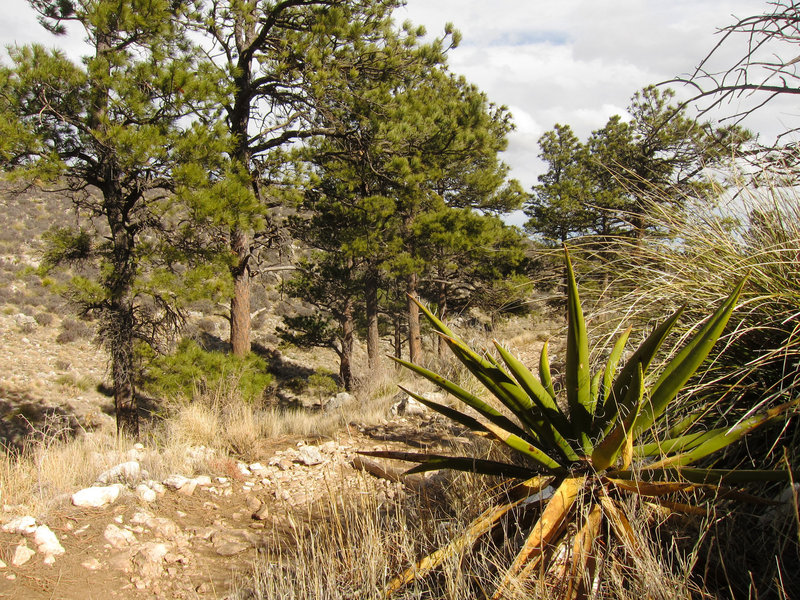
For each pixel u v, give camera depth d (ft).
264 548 12.59
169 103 32.94
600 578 7.43
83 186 36.94
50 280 36.24
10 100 30.73
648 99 62.03
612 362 9.41
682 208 11.36
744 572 7.24
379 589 8.70
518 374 8.72
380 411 25.16
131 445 19.99
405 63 44.86
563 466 8.84
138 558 11.61
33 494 13.44
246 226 33.65
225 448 19.52
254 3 40.88
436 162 54.34
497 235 61.52
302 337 72.28
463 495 11.08
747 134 10.80
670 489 7.35
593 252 11.77
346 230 55.67
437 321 9.15
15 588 10.21
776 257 9.55
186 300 34.27
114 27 33.65
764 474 7.22
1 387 68.18
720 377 9.12
